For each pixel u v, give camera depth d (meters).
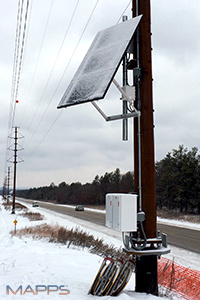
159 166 61.00
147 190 4.89
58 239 14.10
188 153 49.16
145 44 5.27
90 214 46.66
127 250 4.67
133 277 7.62
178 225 27.19
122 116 4.96
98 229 24.09
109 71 4.34
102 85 4.27
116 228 4.67
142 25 5.32
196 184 46.44
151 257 4.84
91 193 102.31
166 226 26.08
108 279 4.73
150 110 5.12
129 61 5.33
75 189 117.31
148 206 4.86
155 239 4.76
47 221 31.81
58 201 129.38
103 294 4.69
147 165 4.95
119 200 4.60
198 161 48.47
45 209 65.19
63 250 11.12
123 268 4.76
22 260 8.25
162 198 53.66
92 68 4.86
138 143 5.06
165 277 7.57
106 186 97.88
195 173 47.94
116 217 4.68
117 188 93.81
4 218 34.69
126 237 4.77
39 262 7.92
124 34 4.74
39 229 19.11
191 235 19.73
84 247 12.99
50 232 17.38
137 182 5.00
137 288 4.85
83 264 8.19
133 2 5.54
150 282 4.79
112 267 4.79
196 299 5.97
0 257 8.97
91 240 14.08
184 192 47.94
